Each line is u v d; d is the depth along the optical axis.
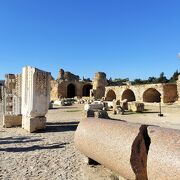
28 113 14.90
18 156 8.95
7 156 8.98
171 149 4.38
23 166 7.72
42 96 14.91
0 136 13.16
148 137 5.39
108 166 6.07
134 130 5.55
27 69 15.33
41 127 14.85
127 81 84.12
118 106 27.16
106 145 6.05
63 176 6.73
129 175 5.30
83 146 7.16
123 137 5.65
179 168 4.11
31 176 6.80
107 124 6.66
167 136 4.70
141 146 5.32
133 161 5.26
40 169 7.39
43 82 14.93
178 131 4.79
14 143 11.26
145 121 19.78
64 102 46.03
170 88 44.19
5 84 17.64
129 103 30.98
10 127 16.41
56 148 10.12
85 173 6.84
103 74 63.47
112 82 74.25
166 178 4.28
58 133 13.96
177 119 21.12
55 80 69.50
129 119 21.33
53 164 7.86
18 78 17.11
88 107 25.45
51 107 36.12
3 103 17.75
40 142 11.40
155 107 36.84
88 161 7.49
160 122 19.09
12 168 7.54
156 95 49.94
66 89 68.56
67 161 8.14
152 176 4.55
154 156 4.59
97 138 6.51
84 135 7.19
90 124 7.29
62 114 26.34
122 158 5.44
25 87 15.55
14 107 17.25
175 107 35.75
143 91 47.94
